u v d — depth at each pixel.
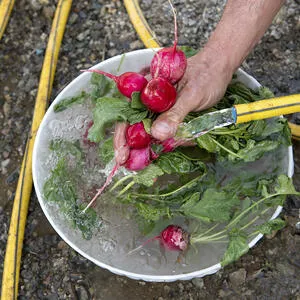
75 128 1.42
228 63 1.20
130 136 1.15
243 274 1.49
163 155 1.27
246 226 1.27
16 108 1.75
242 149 1.25
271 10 1.20
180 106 1.13
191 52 1.43
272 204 1.28
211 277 1.50
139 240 1.31
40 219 1.59
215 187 1.33
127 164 1.20
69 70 1.81
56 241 1.56
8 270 1.48
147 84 1.11
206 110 1.27
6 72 1.81
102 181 1.37
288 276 1.49
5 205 1.62
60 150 1.38
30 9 1.90
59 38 1.80
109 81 1.42
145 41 1.73
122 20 1.87
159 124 1.10
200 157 1.33
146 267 1.26
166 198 1.30
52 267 1.53
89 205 1.23
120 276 1.51
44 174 1.33
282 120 1.30
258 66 1.77
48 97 1.70
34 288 1.51
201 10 1.86
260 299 1.47
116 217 1.33
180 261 1.27
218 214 1.25
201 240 1.29
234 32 1.20
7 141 1.71
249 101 1.34
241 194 1.31
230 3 1.23
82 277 1.52
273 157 1.35
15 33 1.87
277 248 1.52
